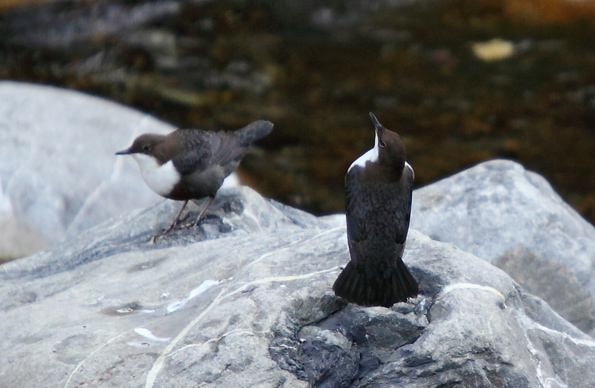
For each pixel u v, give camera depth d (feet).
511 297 23.17
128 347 21.35
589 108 63.72
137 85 66.23
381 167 23.68
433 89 66.74
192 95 65.51
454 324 20.93
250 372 20.02
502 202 33.83
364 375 20.80
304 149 59.47
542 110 63.67
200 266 26.18
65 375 20.65
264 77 68.39
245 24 75.20
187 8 75.10
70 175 43.47
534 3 79.05
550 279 31.78
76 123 47.16
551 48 72.38
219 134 34.09
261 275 23.22
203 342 20.89
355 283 21.83
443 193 35.04
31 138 45.24
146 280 25.99
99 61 68.85
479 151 59.16
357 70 69.67
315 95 66.13
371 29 76.23
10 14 69.56
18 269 30.27
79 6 71.00
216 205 33.86
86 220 42.14
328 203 54.24
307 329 21.71
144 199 43.50
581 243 32.58
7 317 24.07
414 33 75.56
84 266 28.55
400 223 22.95
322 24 76.69
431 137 60.75
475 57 71.41
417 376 20.42
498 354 20.56
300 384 20.04
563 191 55.26
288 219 34.55
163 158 32.37
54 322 23.54
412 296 21.61
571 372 22.33
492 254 32.19
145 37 71.61
